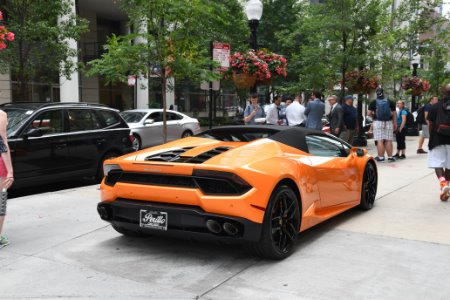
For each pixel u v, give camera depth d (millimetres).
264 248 4074
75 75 21109
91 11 26766
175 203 4098
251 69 10633
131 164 4285
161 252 4508
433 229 5340
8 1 11406
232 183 3879
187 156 4461
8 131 7535
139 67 8195
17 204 6648
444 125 6883
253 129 5191
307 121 11000
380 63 16297
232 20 20750
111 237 5039
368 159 6316
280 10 26859
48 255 4449
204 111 33406
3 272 4012
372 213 6211
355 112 12578
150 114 15336
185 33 8031
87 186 8344
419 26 18094
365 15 14117
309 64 15398
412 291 3516
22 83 11891
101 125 9102
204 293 3502
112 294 3502
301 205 4578
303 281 3719
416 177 9359
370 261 4199
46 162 7887
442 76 28938
